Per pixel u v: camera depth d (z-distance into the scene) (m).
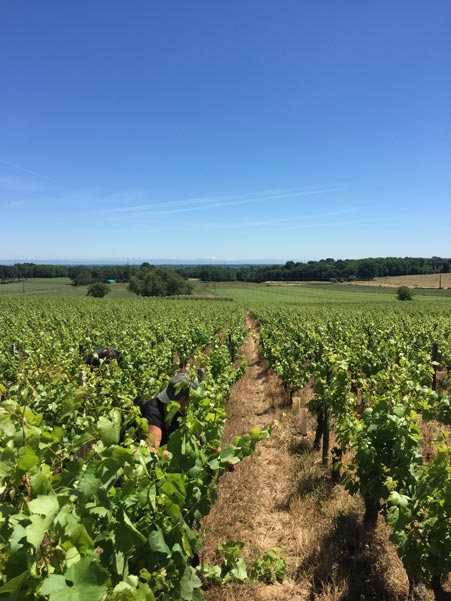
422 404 4.72
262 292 87.00
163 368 8.42
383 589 3.78
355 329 15.43
